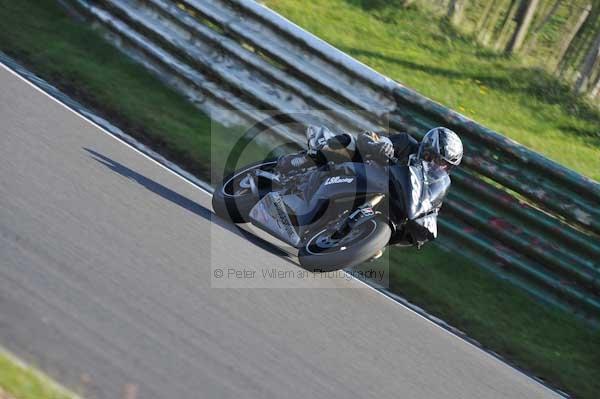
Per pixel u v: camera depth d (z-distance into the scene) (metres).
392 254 24.44
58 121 23.94
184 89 29.61
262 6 29.58
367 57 36.59
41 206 18.42
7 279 15.21
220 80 29.55
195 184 24.03
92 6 31.14
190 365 14.80
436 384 17.72
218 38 29.56
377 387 16.59
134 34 30.39
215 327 16.33
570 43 38.31
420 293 22.81
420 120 27.36
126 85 28.75
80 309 15.17
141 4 30.72
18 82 25.62
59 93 26.31
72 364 13.58
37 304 14.82
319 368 16.42
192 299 17.03
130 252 17.95
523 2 38.84
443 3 40.91
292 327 17.56
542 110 37.00
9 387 11.98
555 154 33.84
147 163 23.84
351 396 15.89
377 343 18.52
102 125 25.31
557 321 24.16
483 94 36.78
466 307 23.11
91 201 19.62
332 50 28.47
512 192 27.84
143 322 15.54
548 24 40.78
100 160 22.34
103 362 13.95
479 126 26.56
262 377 15.32
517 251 25.62
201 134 27.59
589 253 25.03
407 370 17.83
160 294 16.72
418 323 20.67
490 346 21.47
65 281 15.89
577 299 24.80
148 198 21.19
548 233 25.50
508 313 23.73
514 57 39.28
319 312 18.77
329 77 28.58
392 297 21.94
